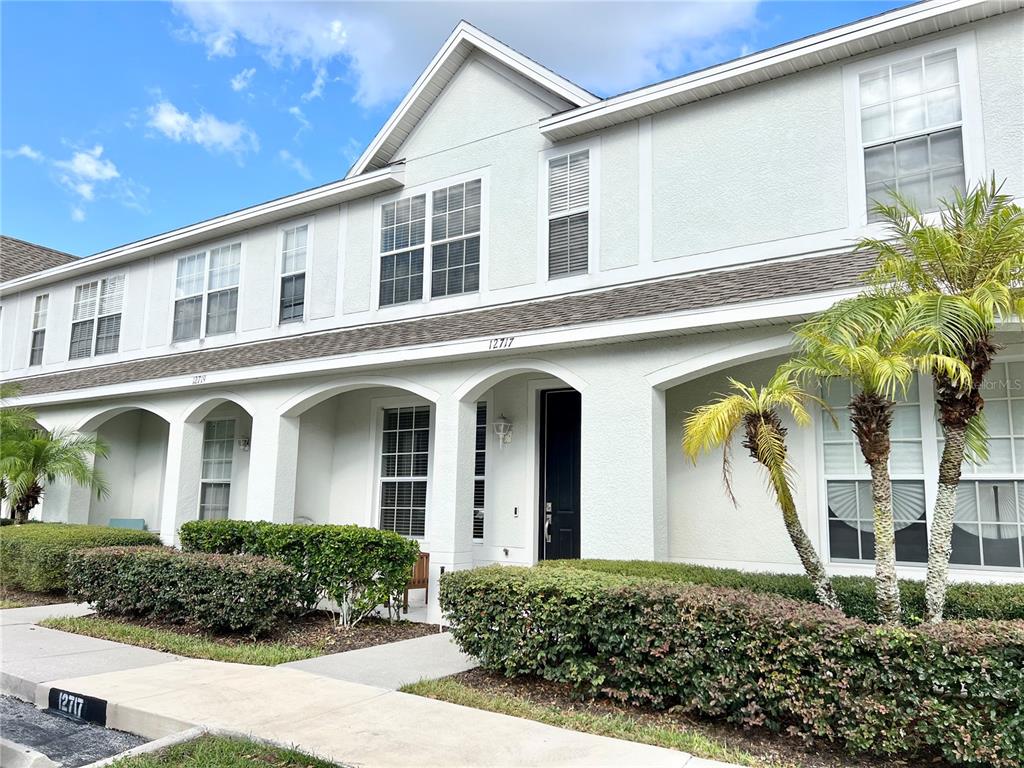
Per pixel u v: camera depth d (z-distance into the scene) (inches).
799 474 303.9
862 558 288.4
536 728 188.7
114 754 186.7
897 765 165.6
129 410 598.2
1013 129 275.6
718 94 347.3
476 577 241.8
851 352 189.5
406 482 454.9
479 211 420.5
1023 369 266.4
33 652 282.5
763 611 181.9
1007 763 150.2
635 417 305.9
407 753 169.9
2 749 189.5
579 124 378.3
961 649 157.2
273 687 228.5
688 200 349.1
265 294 514.9
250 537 358.6
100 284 637.9
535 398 402.9
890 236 287.6
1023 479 261.9
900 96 302.2
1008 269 189.9
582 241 379.9
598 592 210.5
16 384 639.8
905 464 285.1
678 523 329.1
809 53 315.9
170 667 257.3
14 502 531.5
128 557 346.9
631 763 163.8
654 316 292.0
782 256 318.0
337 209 488.1
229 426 545.6
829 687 169.6
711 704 185.8
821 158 316.8
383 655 275.4
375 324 450.0
